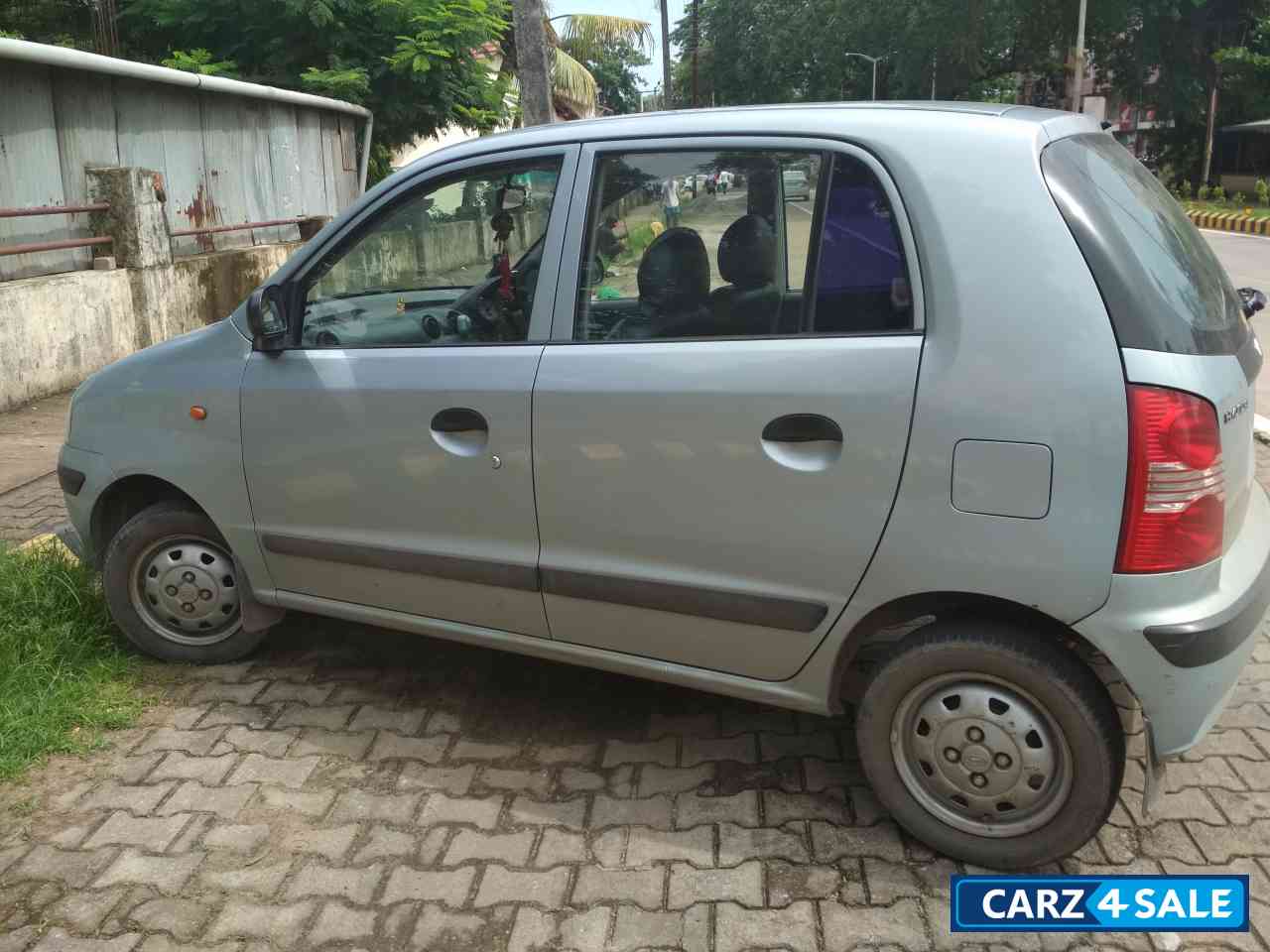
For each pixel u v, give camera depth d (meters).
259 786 3.09
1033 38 37.81
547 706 3.55
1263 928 2.49
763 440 2.66
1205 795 2.99
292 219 12.72
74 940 2.49
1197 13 36.19
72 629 3.84
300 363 3.32
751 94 58.28
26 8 14.58
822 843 2.81
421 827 2.90
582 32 23.50
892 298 2.57
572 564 2.99
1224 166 38.19
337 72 13.74
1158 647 2.37
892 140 2.61
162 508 3.71
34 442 6.74
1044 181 2.46
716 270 2.79
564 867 2.73
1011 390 2.41
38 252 8.41
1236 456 2.51
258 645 3.84
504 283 3.06
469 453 3.05
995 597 2.53
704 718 3.46
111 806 3.00
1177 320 2.40
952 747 2.65
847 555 2.62
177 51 13.80
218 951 2.46
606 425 2.84
